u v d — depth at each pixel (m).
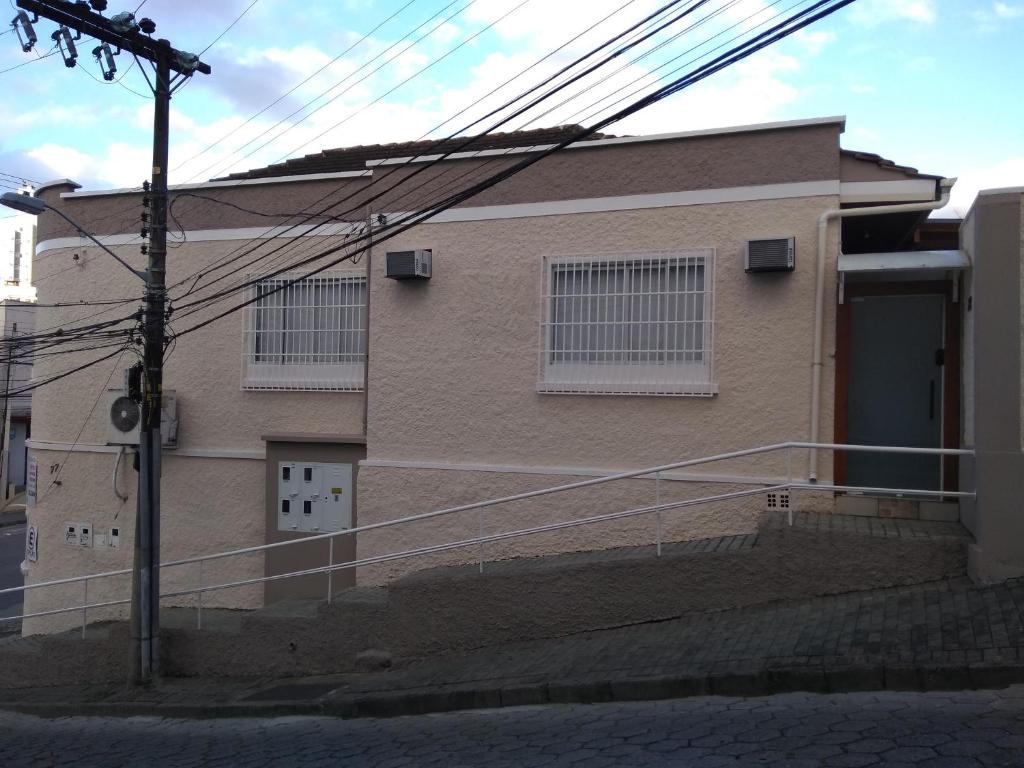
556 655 8.16
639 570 8.55
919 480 9.41
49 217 14.28
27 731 9.81
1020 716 5.54
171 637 10.66
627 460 10.00
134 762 7.84
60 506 13.90
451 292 10.88
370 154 14.28
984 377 7.53
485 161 10.84
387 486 10.96
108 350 13.66
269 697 8.97
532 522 10.29
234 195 12.73
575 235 10.35
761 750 5.54
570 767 5.73
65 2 10.03
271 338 12.41
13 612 19.67
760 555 8.20
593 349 10.22
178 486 12.95
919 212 9.53
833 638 7.00
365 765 6.54
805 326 9.41
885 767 5.04
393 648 9.42
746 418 9.56
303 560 12.07
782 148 9.59
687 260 9.86
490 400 10.62
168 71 10.69
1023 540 7.35
